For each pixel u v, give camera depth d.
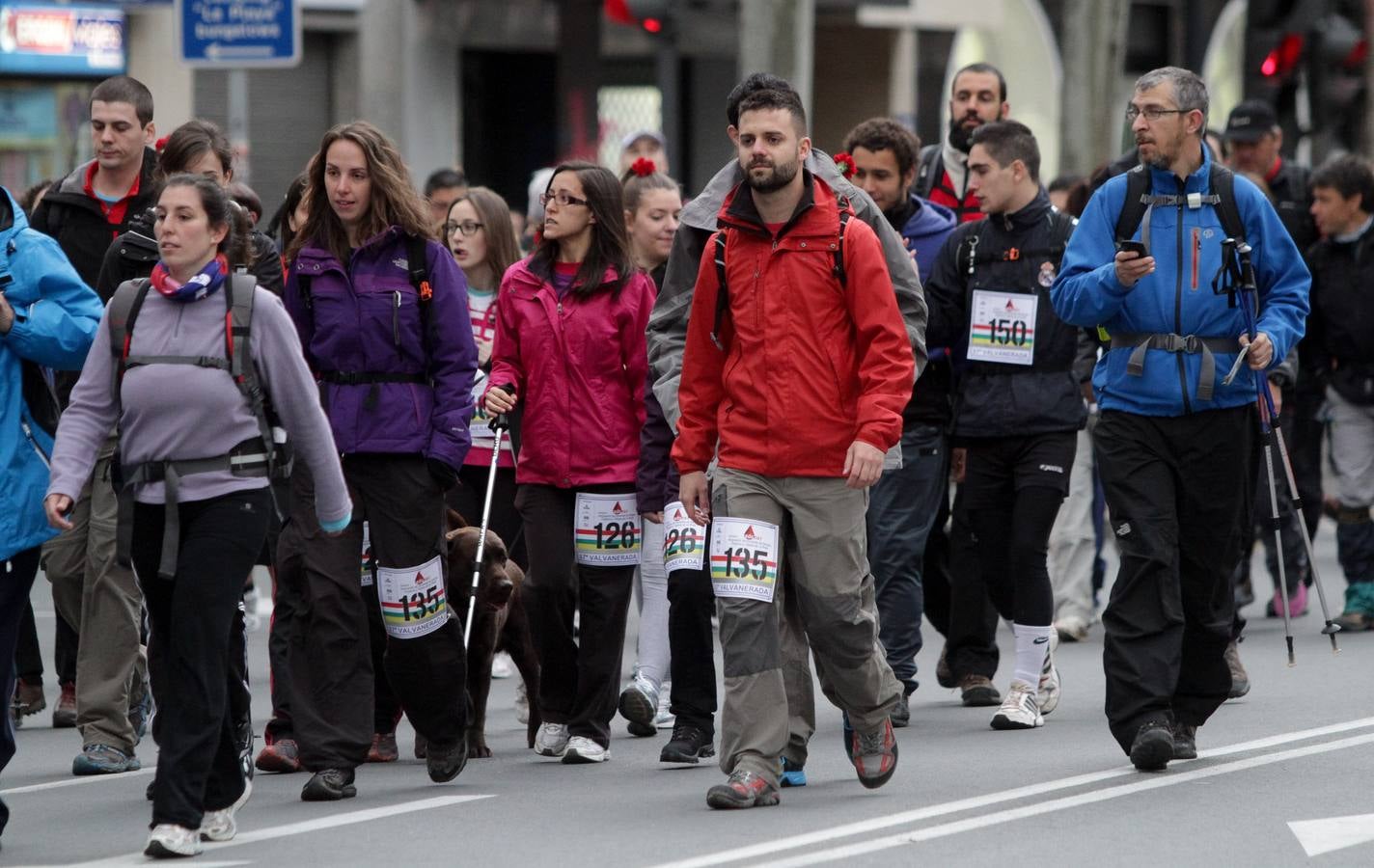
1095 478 31.22
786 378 18.12
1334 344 31.23
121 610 21.41
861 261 17.98
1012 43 70.56
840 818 18.16
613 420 21.41
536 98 65.50
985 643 25.02
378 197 19.61
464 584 21.67
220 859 16.92
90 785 20.81
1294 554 32.12
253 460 17.03
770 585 18.36
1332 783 19.52
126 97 22.28
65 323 17.94
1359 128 39.84
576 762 21.56
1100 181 28.28
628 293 21.53
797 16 48.38
